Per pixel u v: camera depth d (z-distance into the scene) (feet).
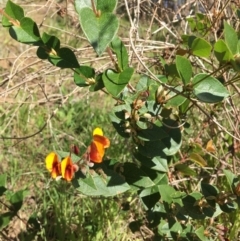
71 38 2.06
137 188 0.85
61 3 1.54
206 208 0.86
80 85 0.75
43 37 0.71
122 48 0.72
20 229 1.43
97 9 0.64
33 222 1.10
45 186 1.49
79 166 0.72
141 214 1.34
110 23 0.57
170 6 1.52
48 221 1.44
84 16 0.57
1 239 1.33
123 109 0.77
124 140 1.54
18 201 0.98
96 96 2.07
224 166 1.20
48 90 1.74
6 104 1.81
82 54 1.30
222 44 0.67
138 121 0.76
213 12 1.08
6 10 0.70
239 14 0.86
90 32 0.57
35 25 0.70
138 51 1.13
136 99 0.76
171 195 0.87
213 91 0.72
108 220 1.34
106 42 0.57
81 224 1.35
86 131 1.81
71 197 1.45
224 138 1.24
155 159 0.83
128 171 0.85
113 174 0.77
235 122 1.20
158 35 1.61
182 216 0.87
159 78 0.84
